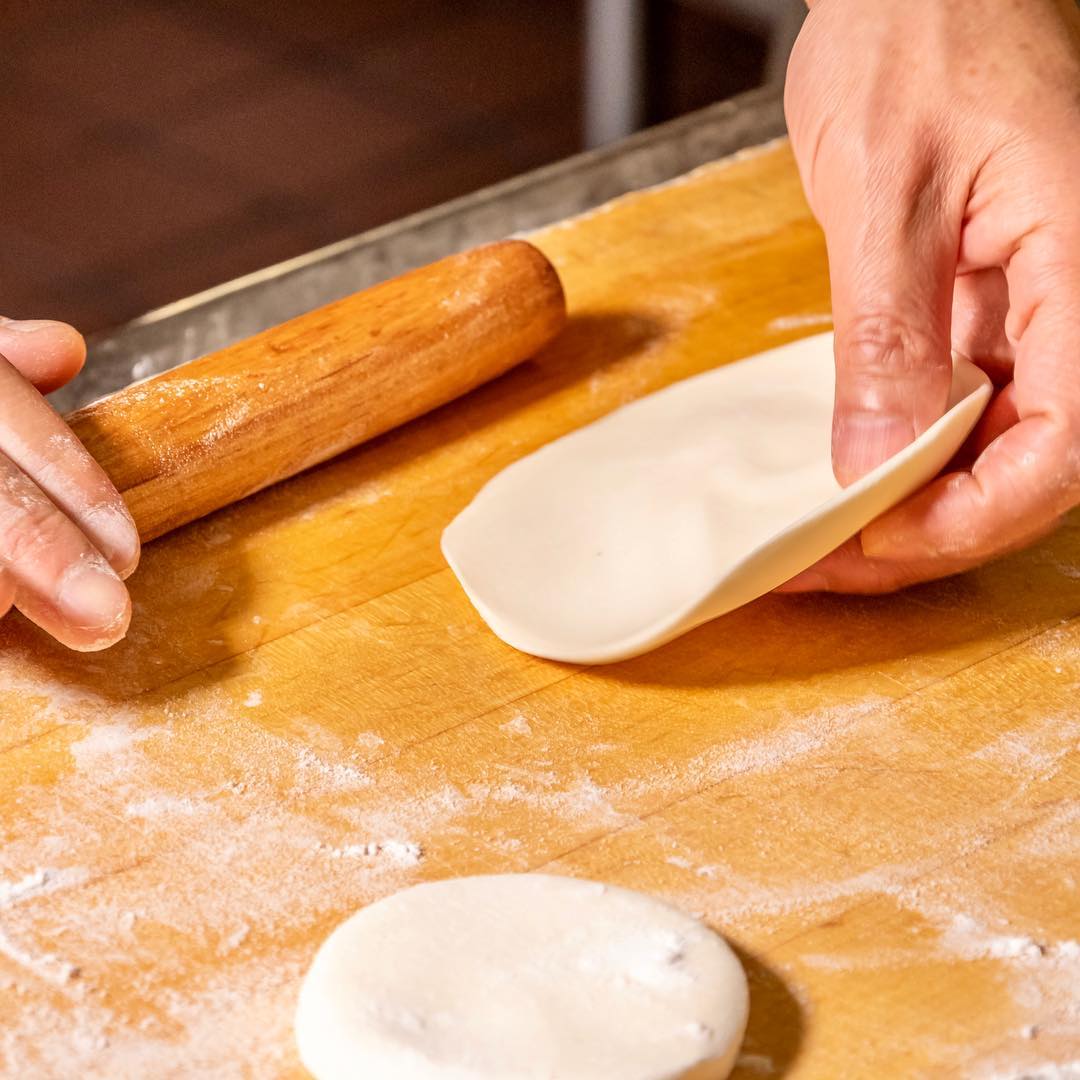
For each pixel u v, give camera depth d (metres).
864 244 0.85
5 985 0.65
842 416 0.82
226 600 0.88
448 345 1.00
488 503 0.91
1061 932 0.67
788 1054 0.62
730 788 0.76
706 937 0.64
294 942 0.67
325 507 0.96
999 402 0.88
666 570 0.84
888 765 0.77
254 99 2.80
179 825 0.73
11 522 0.77
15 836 0.72
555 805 0.75
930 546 0.82
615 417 0.97
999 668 0.83
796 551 0.77
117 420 0.90
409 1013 0.59
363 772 0.76
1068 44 0.88
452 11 3.11
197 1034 0.63
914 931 0.68
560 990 0.61
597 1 2.11
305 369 0.95
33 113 2.71
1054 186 0.83
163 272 2.34
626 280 1.19
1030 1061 0.62
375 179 2.58
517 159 2.63
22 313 2.23
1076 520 0.95
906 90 0.87
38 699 0.81
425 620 0.87
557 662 0.84
